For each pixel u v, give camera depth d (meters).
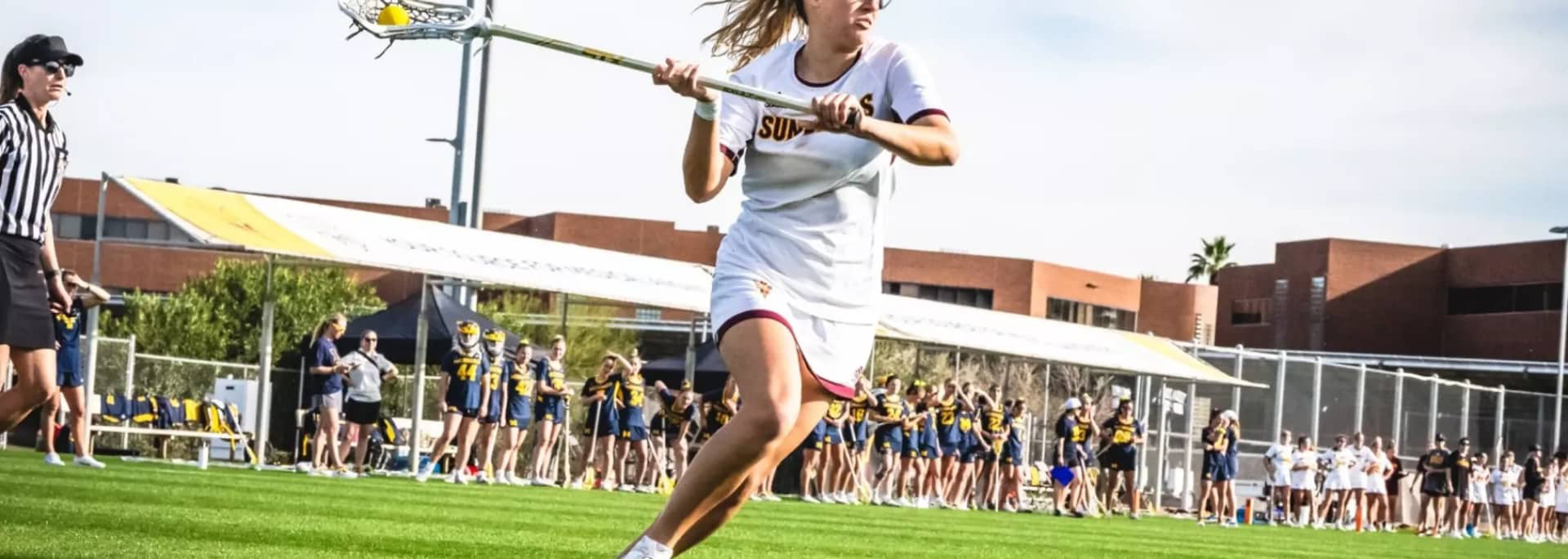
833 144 4.93
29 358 6.79
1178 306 80.56
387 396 26.94
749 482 5.03
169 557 5.94
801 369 4.92
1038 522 20.42
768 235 4.93
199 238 17.69
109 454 21.09
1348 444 36.12
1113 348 32.62
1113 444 26.75
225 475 14.50
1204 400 36.81
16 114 6.67
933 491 26.08
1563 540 36.47
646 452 21.52
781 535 11.33
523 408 19.81
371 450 22.81
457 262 21.02
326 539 7.42
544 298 39.50
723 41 5.31
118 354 21.95
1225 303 73.56
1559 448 43.31
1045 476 30.83
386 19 4.28
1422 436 37.91
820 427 22.08
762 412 4.62
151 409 21.27
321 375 17.59
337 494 12.30
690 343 24.69
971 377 37.56
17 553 5.68
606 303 24.30
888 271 73.06
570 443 25.36
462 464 18.58
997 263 73.75
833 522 14.60
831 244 4.95
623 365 21.22
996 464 25.77
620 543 8.88
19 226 6.70
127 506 8.64
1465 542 27.19
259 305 48.53
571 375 36.00
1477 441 40.69
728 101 5.01
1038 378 38.84
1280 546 18.31
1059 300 75.81
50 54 6.79
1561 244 61.75
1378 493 31.80
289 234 19.28
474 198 27.81
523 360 19.95
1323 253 67.75
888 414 23.66
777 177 4.96
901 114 4.95
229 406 22.92
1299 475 30.64
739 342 4.74
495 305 37.50
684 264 26.25
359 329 23.61
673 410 21.81
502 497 14.55
